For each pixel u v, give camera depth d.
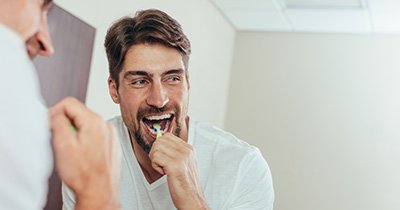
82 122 0.49
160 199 1.15
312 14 3.89
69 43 2.39
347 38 4.28
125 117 1.14
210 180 1.18
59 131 0.49
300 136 4.31
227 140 1.25
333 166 4.18
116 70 1.12
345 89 4.24
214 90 4.25
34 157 0.41
